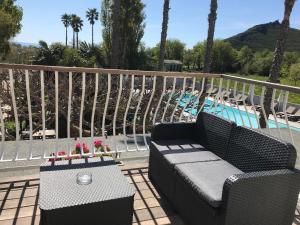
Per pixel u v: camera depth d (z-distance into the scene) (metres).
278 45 10.01
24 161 3.01
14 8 23.59
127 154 3.31
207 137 2.67
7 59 22.64
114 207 1.76
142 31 26.70
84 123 6.41
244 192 1.71
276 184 1.80
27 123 7.90
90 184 1.90
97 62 26.58
